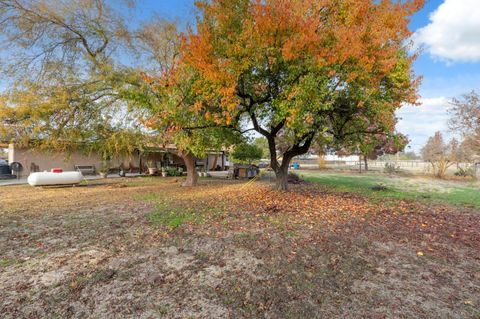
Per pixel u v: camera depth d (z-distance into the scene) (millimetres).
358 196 9508
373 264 3494
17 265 3367
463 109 18031
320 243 4258
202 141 8398
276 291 2766
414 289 2852
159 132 9508
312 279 3041
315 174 22594
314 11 6285
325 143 10102
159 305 2498
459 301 2621
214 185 12984
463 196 10266
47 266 3342
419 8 5930
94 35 11992
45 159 16406
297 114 5719
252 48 5934
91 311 2395
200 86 6699
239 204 7539
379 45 5789
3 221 5602
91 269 3258
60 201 8094
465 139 18422
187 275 3117
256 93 7418
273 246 4098
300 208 7043
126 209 6832
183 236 4566
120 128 11914
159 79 8383
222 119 6816
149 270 3240
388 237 4660
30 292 2711
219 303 2539
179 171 19422
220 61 6230
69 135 11586
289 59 5793
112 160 19266
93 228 5051
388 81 6566
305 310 2434
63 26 11422
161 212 6426
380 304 2547
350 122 8570
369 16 5895
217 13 6379
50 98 10992
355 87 6301
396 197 9453
